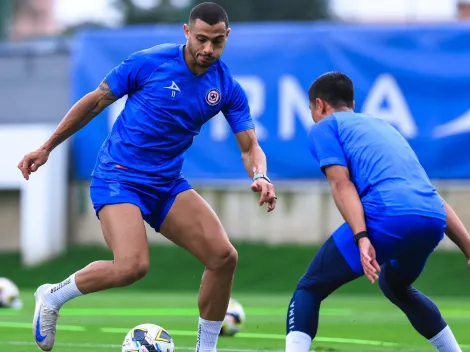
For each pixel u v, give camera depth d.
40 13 195.50
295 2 125.19
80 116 18.09
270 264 60.97
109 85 18.03
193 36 17.41
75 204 66.19
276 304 44.06
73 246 66.19
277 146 60.03
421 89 57.75
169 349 18.33
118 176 17.92
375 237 16.44
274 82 60.12
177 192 18.30
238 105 18.83
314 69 59.62
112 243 17.56
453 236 17.17
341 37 59.16
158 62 17.95
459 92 57.25
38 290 18.75
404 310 17.89
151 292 58.06
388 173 16.66
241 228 63.59
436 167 57.47
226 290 18.03
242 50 60.53
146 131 17.94
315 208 62.84
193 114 18.12
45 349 18.77
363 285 57.97
